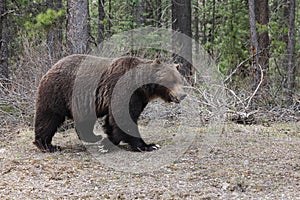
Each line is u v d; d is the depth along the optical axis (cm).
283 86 1661
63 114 936
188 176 755
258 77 1506
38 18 1493
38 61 1335
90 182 732
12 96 1299
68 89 910
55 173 782
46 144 942
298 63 2028
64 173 782
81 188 702
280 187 696
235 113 1274
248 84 1555
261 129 1162
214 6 2694
